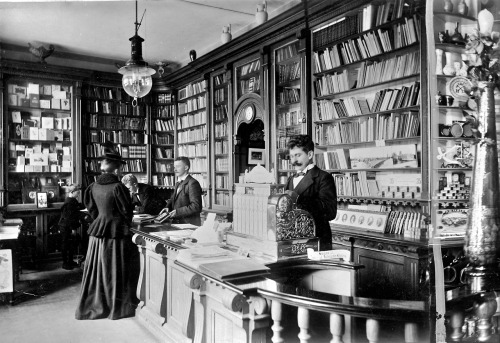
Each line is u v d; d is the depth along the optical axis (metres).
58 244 8.13
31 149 8.17
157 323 3.94
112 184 4.50
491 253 1.91
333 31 5.25
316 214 3.28
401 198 4.46
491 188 1.92
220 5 6.18
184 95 9.16
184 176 5.28
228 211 7.38
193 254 2.70
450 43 3.92
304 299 1.90
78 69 8.27
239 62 7.12
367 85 4.86
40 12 6.06
